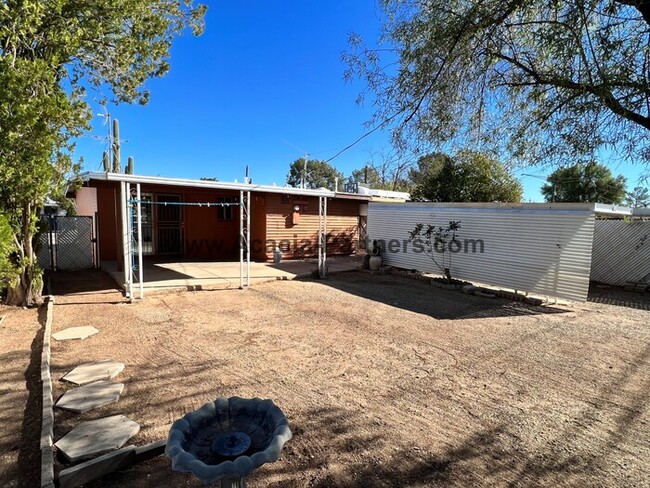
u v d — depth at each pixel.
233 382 3.81
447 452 2.72
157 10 9.09
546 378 4.07
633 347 5.12
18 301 6.64
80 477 2.34
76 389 3.56
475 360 4.56
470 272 9.34
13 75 5.25
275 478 2.42
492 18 2.47
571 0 2.13
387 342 5.16
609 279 10.55
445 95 2.88
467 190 13.97
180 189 12.77
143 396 3.49
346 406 3.37
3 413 3.15
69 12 6.81
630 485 2.41
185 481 2.39
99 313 6.36
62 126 6.05
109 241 11.77
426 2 2.73
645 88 2.10
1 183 5.64
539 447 2.81
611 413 3.34
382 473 2.48
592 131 2.46
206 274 9.94
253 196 13.37
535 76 2.60
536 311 7.20
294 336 5.35
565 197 10.34
